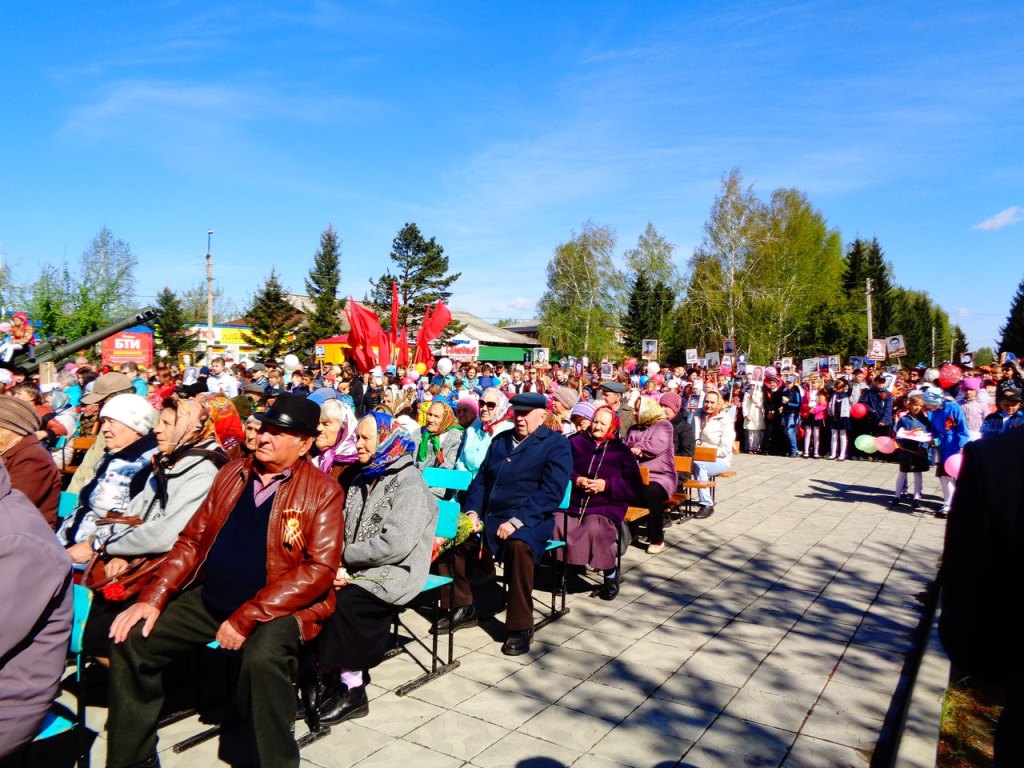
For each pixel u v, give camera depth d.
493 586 6.38
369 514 4.03
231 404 5.07
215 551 3.26
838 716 3.93
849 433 16.61
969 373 14.98
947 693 4.10
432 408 7.08
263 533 3.22
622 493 5.94
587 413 6.36
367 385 15.18
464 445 6.91
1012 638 1.31
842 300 58.19
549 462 5.25
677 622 5.41
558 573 6.67
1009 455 1.32
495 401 6.75
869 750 3.58
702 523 8.90
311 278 56.81
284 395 3.31
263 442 3.25
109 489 3.96
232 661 4.04
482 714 3.90
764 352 47.94
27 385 8.41
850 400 16.39
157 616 3.14
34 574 2.37
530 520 4.93
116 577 3.48
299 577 3.09
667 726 3.79
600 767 3.37
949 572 1.41
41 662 2.46
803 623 5.41
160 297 49.69
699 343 51.84
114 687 3.05
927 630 5.14
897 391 16.88
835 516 9.47
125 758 3.04
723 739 3.66
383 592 3.74
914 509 10.06
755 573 6.73
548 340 61.56
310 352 50.94
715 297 49.25
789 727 3.80
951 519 1.42
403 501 3.96
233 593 3.21
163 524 3.49
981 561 1.33
